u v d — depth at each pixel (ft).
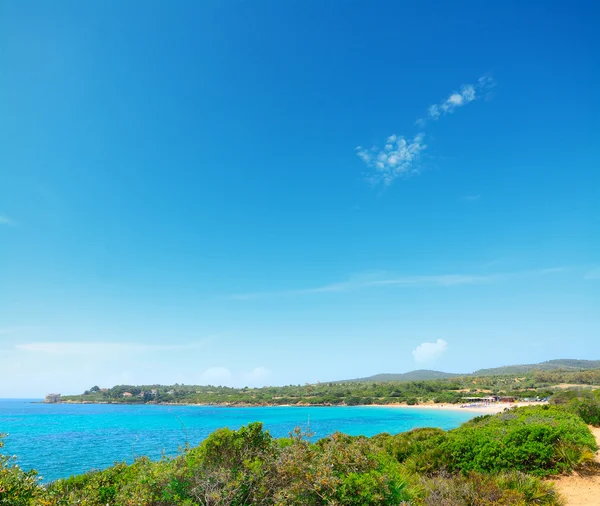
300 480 20.27
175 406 582.35
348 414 324.80
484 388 455.63
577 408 79.71
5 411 461.78
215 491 19.38
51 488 22.31
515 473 33.40
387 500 21.15
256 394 595.06
